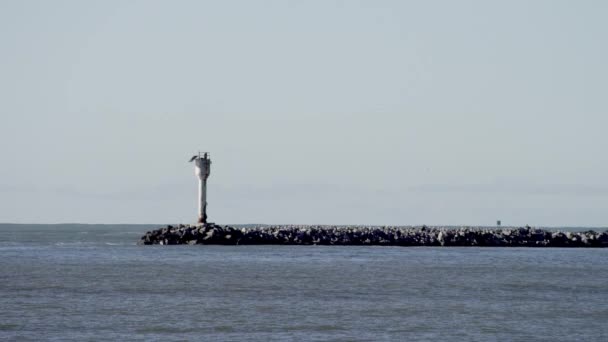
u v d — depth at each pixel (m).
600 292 85.56
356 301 76.00
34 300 74.81
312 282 91.44
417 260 126.12
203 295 79.25
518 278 98.94
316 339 58.00
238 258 125.88
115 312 68.12
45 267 108.88
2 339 56.78
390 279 95.62
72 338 57.34
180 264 114.12
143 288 84.50
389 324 63.88
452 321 65.56
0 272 101.12
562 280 97.19
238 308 70.88
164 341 56.69
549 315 69.25
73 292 80.75
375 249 158.25
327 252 144.38
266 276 97.38
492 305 74.62
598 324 65.19
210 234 162.50
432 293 82.75
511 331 61.84
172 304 72.88
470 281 94.69
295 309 70.62
